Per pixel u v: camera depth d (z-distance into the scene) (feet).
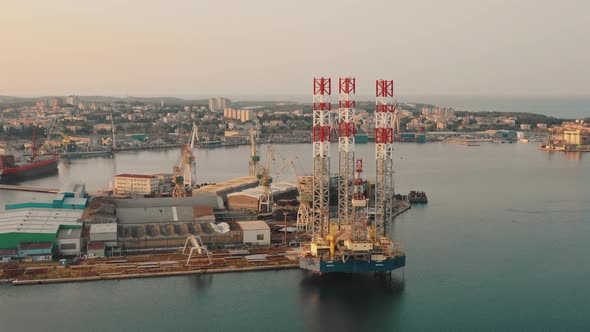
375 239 468.75
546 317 396.78
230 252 516.32
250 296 426.51
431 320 391.65
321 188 489.67
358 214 551.59
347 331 375.45
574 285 455.63
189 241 523.70
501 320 392.06
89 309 399.65
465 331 376.07
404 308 410.52
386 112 482.69
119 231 530.27
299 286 446.19
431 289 445.78
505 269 495.00
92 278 449.89
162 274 460.55
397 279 467.11
